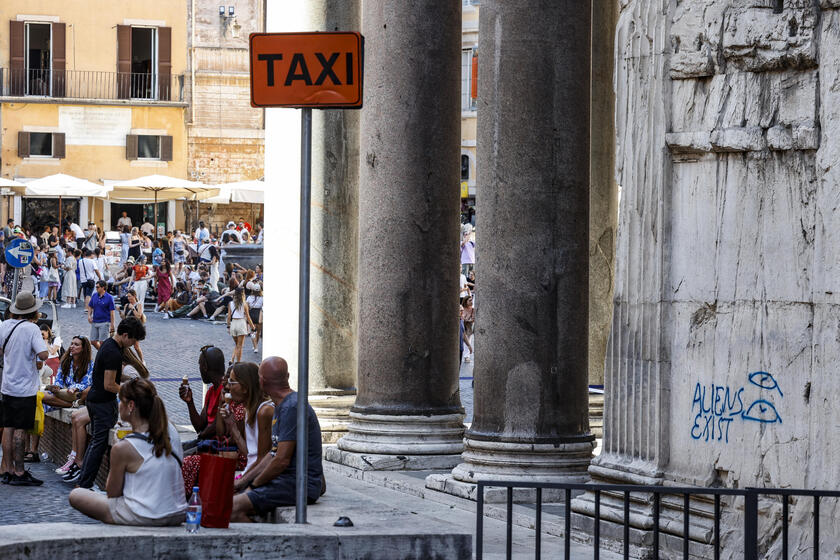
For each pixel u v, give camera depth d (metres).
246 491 11.61
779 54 9.76
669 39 10.78
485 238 13.46
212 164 67.19
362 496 11.94
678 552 10.52
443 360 16.06
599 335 17.11
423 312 15.90
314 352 18.17
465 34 53.31
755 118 10.02
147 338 37.66
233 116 67.19
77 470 17.55
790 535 9.63
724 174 10.30
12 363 17.14
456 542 9.45
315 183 18.22
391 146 15.73
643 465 10.99
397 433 15.88
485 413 13.55
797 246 9.67
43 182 56.09
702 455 10.45
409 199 15.76
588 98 13.45
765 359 9.90
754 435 9.97
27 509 15.25
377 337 16.00
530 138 13.14
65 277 46.44
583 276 13.47
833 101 9.45
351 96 9.55
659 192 10.86
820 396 9.43
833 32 9.48
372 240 15.95
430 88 15.67
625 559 7.98
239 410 13.48
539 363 13.27
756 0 10.03
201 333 39.47
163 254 50.16
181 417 22.45
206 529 9.34
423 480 14.97
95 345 33.75
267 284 18.75
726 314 10.26
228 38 66.81
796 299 9.67
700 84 10.52
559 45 13.17
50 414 20.20
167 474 10.29
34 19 65.44
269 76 9.60
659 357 10.88
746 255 10.09
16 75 65.44
